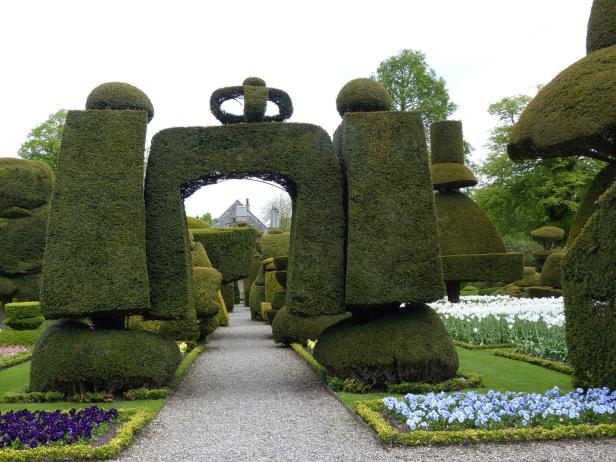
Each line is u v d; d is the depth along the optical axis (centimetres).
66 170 790
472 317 1253
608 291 635
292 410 693
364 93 871
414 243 815
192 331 1295
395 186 828
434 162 2005
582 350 675
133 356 754
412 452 500
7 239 1783
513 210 3186
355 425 606
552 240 2622
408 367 766
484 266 1805
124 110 824
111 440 523
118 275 771
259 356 1225
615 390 624
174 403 744
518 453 488
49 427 525
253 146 837
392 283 801
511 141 971
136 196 797
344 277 830
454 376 809
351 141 839
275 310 1695
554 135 866
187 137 837
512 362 991
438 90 3419
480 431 523
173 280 812
